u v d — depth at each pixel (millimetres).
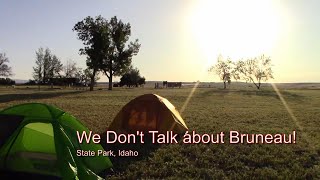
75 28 58969
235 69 82562
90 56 59469
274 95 48094
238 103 32188
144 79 96625
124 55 62281
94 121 17047
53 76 79812
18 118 7871
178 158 9828
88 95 41500
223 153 10398
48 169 7980
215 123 16969
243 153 10555
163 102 12992
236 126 16031
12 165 8164
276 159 9789
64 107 24953
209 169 8789
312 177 8312
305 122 18062
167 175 8391
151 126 12547
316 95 48531
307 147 11500
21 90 56812
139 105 12820
